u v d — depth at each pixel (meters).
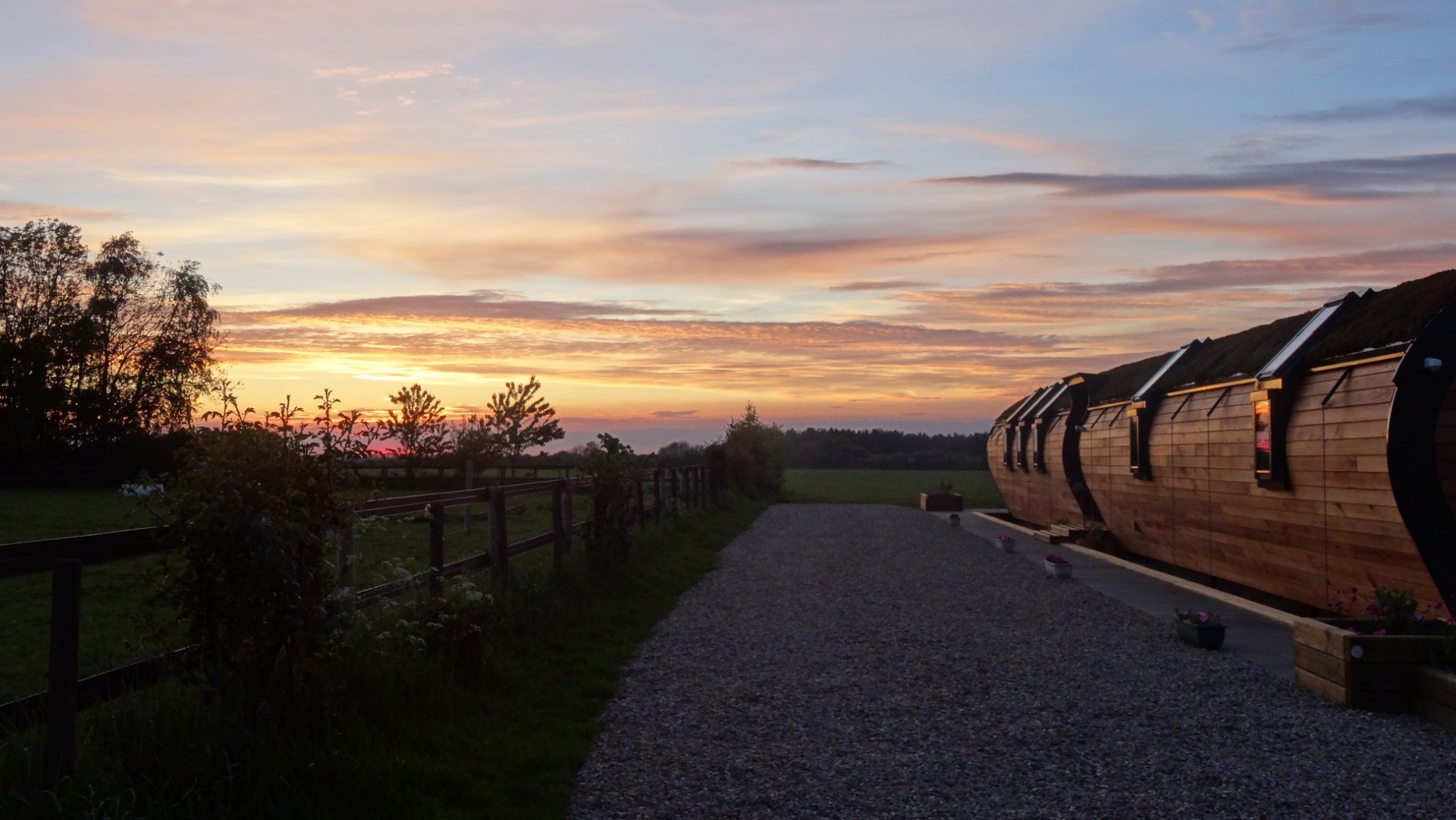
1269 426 10.30
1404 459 8.18
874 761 5.18
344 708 4.91
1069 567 12.77
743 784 4.82
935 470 68.38
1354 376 9.09
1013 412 26.16
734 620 9.62
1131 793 4.65
